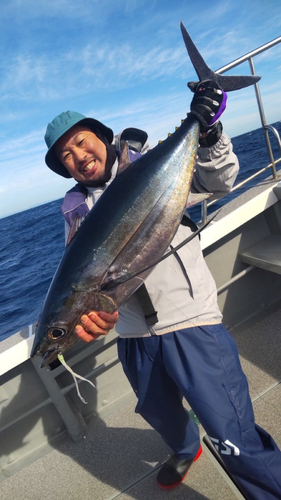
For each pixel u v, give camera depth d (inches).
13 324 330.0
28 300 397.4
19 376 91.0
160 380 62.8
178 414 66.5
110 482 78.6
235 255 107.0
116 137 68.8
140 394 64.2
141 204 55.4
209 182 61.6
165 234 56.4
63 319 52.9
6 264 706.2
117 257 53.7
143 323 60.1
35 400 92.5
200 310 57.8
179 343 56.9
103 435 92.4
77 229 56.6
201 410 53.4
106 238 53.6
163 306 57.9
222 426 52.0
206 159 58.6
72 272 53.2
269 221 109.8
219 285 106.5
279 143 106.1
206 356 55.8
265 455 52.6
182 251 59.5
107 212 54.6
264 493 52.5
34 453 92.1
